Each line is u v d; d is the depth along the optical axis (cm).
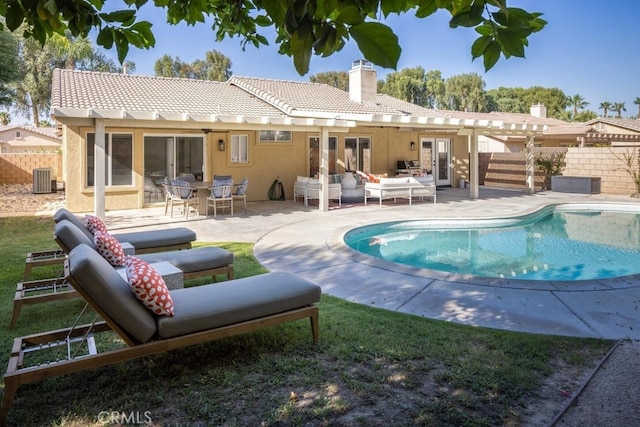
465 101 5469
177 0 246
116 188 1380
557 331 442
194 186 1224
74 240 456
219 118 1155
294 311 402
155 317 347
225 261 572
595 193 1806
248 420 294
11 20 171
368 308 508
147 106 1275
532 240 1056
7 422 288
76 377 350
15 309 441
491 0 115
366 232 1098
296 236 956
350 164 1883
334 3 112
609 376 345
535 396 319
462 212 1317
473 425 285
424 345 404
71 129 1309
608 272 775
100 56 3191
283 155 1695
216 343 413
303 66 116
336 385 338
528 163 1856
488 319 476
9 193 1812
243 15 263
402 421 292
